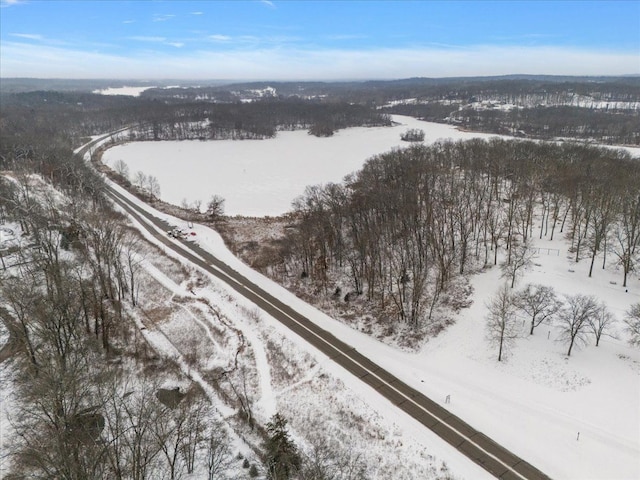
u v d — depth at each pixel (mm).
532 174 111625
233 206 144875
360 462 50938
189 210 139625
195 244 114312
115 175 176500
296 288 92125
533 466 49656
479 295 80625
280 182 172875
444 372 66188
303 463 49344
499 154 131125
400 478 49062
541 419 55750
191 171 191500
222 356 71188
